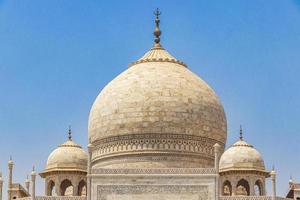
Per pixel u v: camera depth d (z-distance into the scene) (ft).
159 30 584.81
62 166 533.55
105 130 529.04
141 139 515.50
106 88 549.95
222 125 542.16
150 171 464.24
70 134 561.84
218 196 458.91
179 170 464.24
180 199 459.73
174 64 557.33
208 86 553.64
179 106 522.06
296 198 507.30
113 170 464.24
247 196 460.96
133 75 541.34
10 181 511.40
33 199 463.83
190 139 518.78
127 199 460.14
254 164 517.14
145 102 521.24
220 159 523.70
